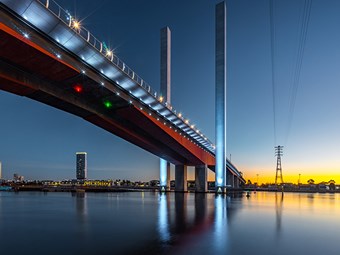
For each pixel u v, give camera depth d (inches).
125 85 2091.5
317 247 666.2
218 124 4008.4
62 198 2974.9
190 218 1170.6
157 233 824.9
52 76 1644.9
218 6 4163.4
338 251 631.8
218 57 4072.3
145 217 1206.9
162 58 4630.9
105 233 827.4
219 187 3917.3
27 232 852.6
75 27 1467.8
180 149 3654.0
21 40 1266.0
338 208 1676.9
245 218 1178.0
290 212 1427.2
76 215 1298.0
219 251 621.0
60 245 674.2
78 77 1722.4
